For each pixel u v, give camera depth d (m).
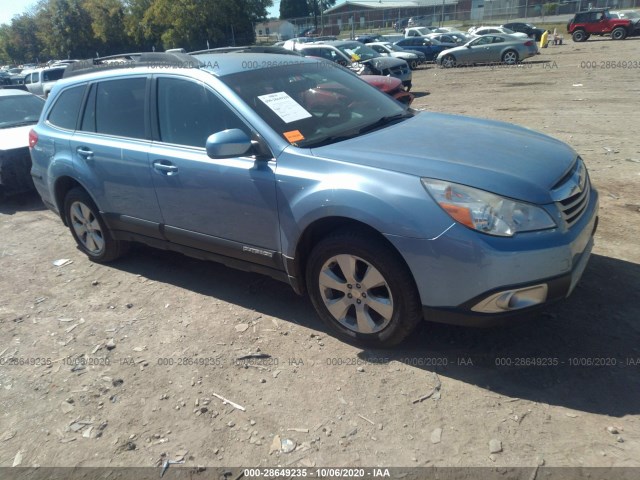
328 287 3.29
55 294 4.48
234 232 3.63
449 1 67.38
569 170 3.08
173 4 44.38
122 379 3.23
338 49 15.59
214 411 2.88
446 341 3.27
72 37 58.66
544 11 43.88
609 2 41.34
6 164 7.09
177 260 4.94
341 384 2.99
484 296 2.69
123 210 4.37
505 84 16.08
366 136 3.49
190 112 3.79
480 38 22.84
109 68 4.52
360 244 3.00
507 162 2.98
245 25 46.75
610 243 4.34
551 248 2.65
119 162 4.18
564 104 11.50
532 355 3.07
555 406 2.67
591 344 3.11
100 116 4.46
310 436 2.64
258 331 3.59
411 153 3.10
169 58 4.04
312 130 3.50
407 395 2.85
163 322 3.84
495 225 2.65
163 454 2.63
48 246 5.70
